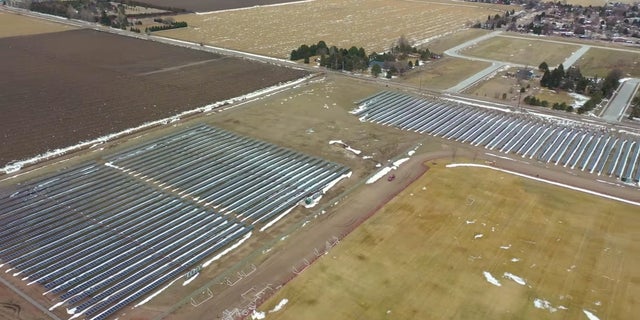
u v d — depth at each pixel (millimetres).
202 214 54344
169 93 91000
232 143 71375
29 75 99250
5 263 46219
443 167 64188
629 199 56750
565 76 97062
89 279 44375
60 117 79062
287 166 64812
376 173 62812
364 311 39969
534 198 56656
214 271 45250
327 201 56562
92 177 61656
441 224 51625
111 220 53094
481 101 89062
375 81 99500
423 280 43438
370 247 48000
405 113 82938
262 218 53469
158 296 42219
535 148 70125
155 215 54125
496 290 42344
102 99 87312
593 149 69688
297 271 44906
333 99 88938
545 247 48000
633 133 75312
